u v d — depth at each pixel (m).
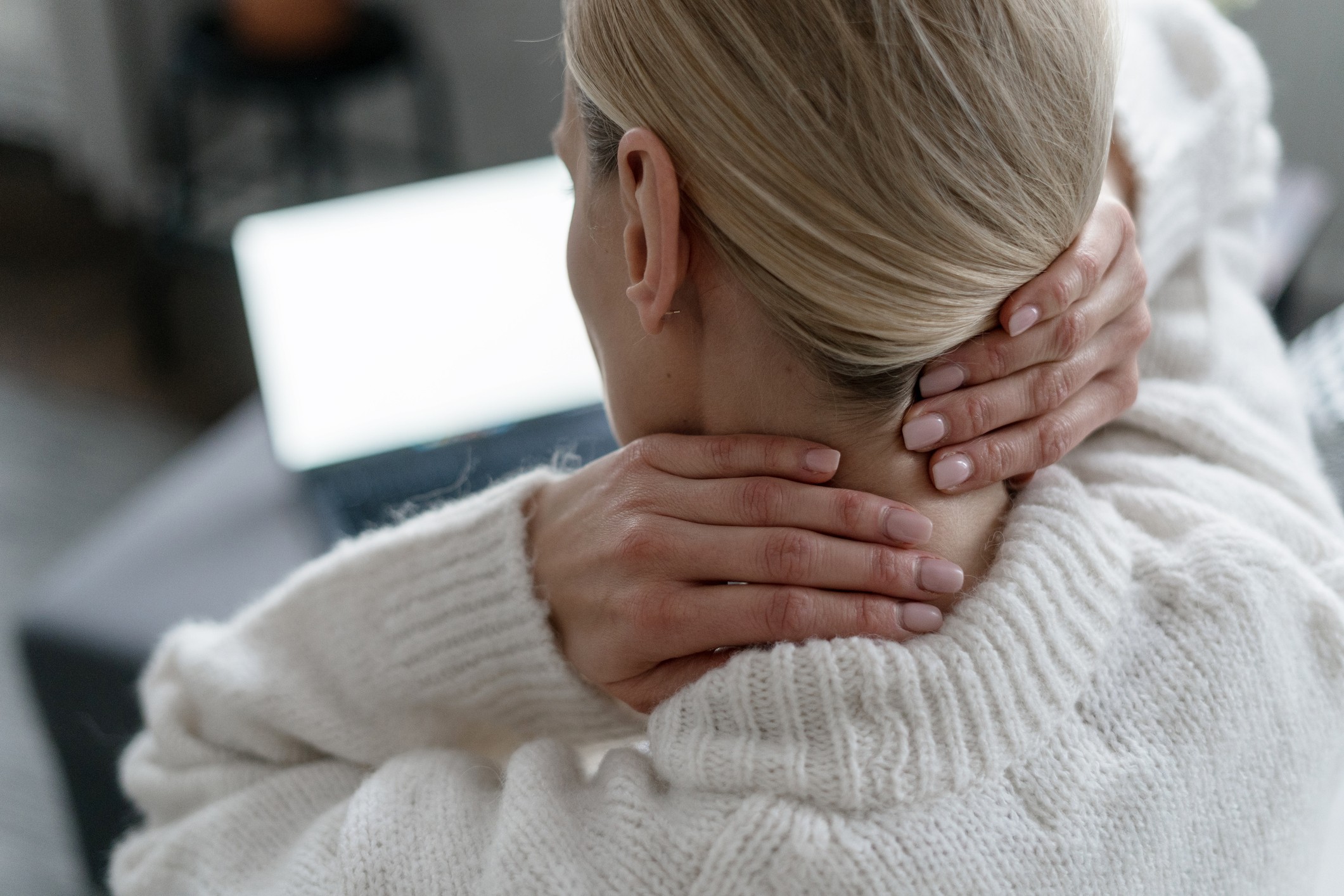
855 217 0.41
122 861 0.65
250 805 0.60
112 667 0.95
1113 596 0.49
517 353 1.20
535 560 0.56
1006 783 0.45
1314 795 0.53
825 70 0.40
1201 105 0.74
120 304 2.35
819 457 0.48
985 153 0.42
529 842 0.46
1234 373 0.69
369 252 1.17
